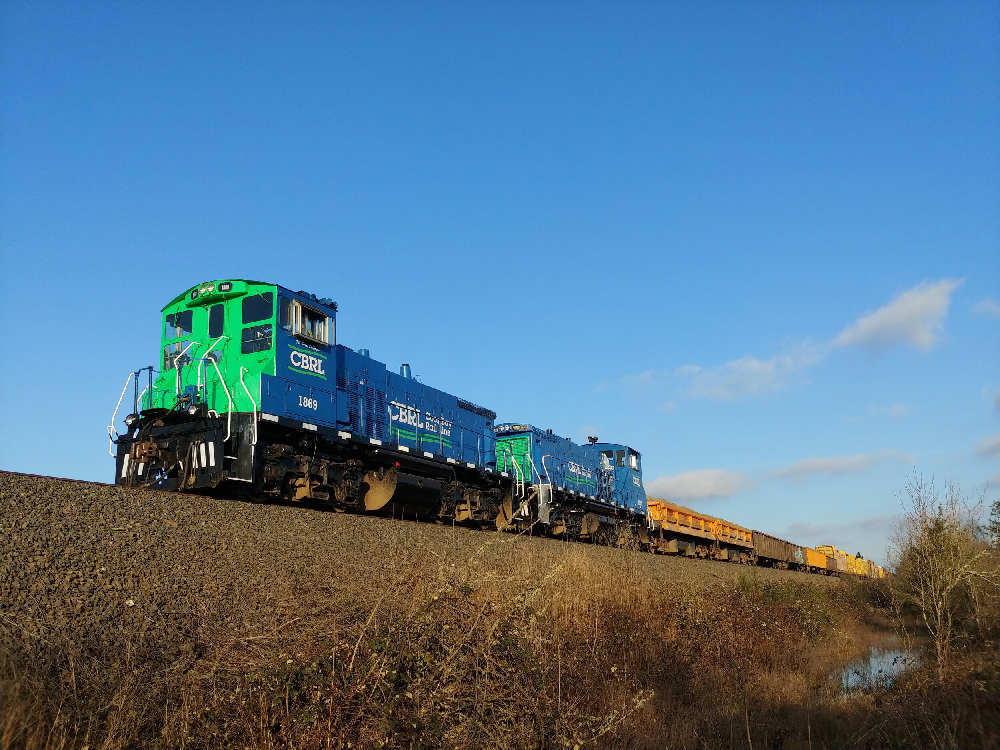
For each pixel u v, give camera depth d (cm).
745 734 1065
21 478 1052
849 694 1346
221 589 977
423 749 707
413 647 775
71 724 701
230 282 1686
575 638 1129
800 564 5028
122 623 852
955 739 898
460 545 1511
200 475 1503
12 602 809
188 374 1673
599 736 885
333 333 1830
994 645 1339
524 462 2538
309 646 799
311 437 1680
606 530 2892
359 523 1421
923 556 1606
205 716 729
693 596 1684
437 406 2286
